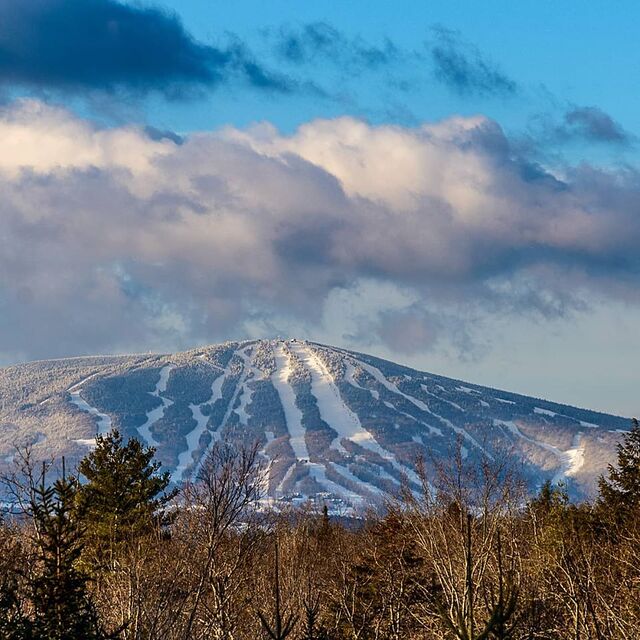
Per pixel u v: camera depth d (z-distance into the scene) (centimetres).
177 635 8462
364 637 9769
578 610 6906
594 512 13550
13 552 7244
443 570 10144
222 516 9638
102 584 9250
